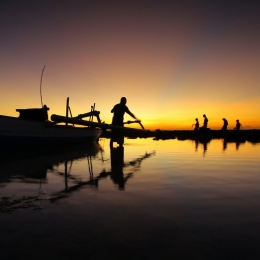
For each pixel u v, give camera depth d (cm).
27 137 656
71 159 504
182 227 154
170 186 266
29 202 203
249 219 169
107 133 2230
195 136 1991
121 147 891
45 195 225
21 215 172
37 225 155
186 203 204
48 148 754
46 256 119
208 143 1202
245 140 1506
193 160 505
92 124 702
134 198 218
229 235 143
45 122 720
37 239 136
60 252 123
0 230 147
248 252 124
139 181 291
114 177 315
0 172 341
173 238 139
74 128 894
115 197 221
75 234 143
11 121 598
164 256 120
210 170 377
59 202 204
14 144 622
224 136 1848
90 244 131
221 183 283
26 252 122
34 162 448
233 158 544
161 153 662
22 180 289
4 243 131
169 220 166
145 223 160
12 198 214
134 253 122
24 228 150
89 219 166
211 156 585
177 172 357
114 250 125
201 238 139
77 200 210
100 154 620
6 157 518
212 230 150
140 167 405
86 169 377
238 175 334
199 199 217
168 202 207
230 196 227
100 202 205
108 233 145
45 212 179
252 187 263
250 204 203
